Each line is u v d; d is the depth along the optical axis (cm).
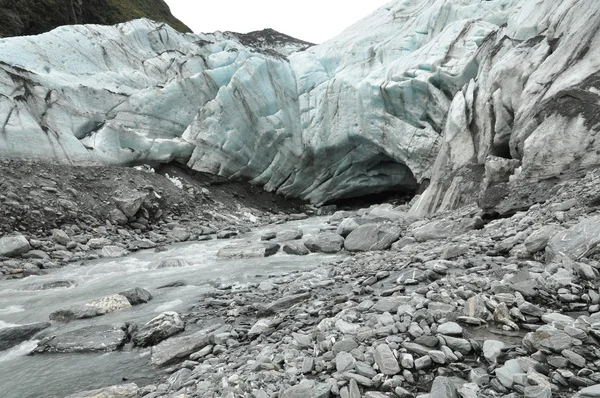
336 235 1327
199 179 2508
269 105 2716
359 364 407
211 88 2795
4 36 2744
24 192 1600
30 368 577
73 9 3534
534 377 335
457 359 398
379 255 1007
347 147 2636
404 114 2362
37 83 2045
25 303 893
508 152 1428
